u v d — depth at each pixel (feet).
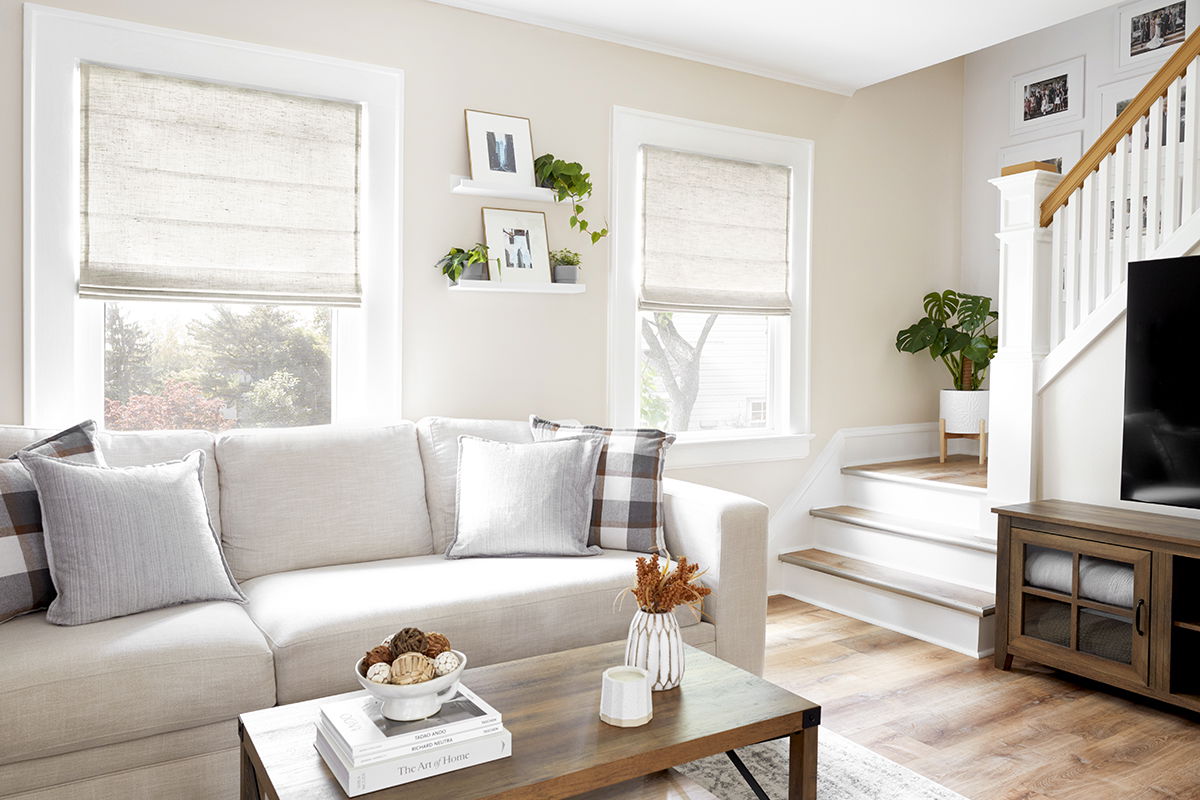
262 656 6.69
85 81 8.83
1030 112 15.21
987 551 11.56
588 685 6.08
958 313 15.51
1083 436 10.87
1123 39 13.83
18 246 8.61
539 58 11.50
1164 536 8.77
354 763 4.58
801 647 11.35
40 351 8.75
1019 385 11.37
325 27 10.07
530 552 9.09
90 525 6.98
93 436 8.00
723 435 13.57
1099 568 9.45
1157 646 8.89
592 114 11.97
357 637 7.07
